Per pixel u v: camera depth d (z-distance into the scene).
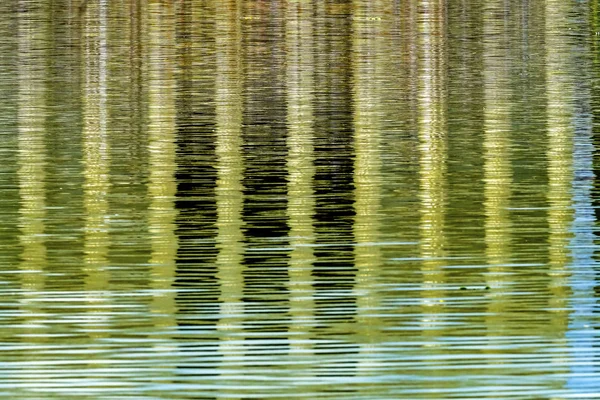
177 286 44.06
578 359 37.84
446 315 41.34
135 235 49.97
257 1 144.00
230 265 46.19
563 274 45.25
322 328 40.31
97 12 131.88
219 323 40.69
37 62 95.00
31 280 44.75
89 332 40.03
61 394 35.59
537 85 85.38
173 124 71.56
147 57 98.38
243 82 86.50
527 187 57.31
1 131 69.25
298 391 35.75
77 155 63.66
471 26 122.25
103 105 77.38
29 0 142.12
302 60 97.25
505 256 47.31
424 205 54.25
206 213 53.12
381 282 44.47
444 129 70.25
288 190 56.84
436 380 36.38
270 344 39.03
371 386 36.03
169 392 35.72
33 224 51.47
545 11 137.25
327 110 76.00
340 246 48.44
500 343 39.00
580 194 56.09
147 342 39.22
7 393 35.66
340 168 60.97
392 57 99.06
